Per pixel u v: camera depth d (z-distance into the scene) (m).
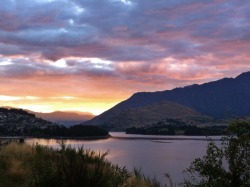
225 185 10.50
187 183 11.58
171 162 85.38
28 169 10.72
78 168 7.78
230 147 10.53
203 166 10.88
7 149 13.29
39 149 13.12
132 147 148.62
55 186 7.62
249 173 10.39
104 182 7.89
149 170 61.72
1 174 9.77
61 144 11.02
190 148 151.75
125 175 10.25
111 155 91.69
